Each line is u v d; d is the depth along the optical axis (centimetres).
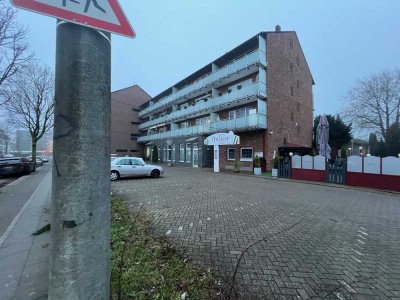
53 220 159
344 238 499
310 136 3030
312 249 439
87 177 162
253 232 523
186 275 326
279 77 2372
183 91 3191
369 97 3019
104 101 174
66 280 157
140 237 447
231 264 376
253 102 2305
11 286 298
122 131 4897
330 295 301
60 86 159
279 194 1011
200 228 545
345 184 1369
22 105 2492
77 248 159
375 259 404
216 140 2162
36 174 1877
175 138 3412
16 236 471
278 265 376
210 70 2908
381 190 1195
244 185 1284
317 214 691
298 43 2766
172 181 1455
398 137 2798
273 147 2241
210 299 283
